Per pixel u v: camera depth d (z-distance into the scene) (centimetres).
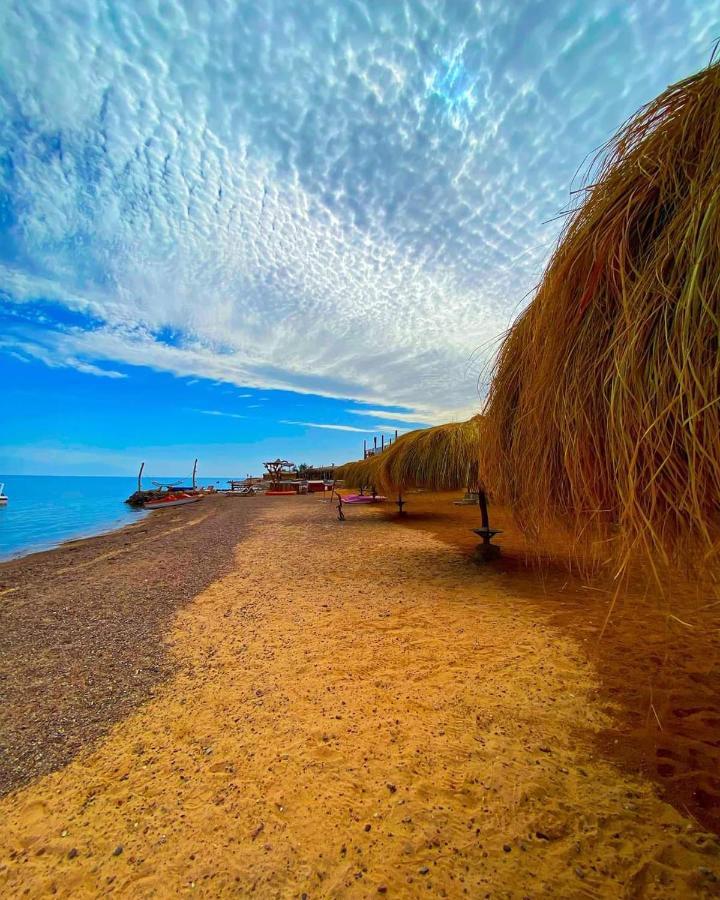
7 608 480
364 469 1741
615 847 130
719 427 75
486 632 334
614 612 360
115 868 134
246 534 1092
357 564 634
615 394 91
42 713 242
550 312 122
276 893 122
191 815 156
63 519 2158
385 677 264
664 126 102
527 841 135
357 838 141
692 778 158
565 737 192
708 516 84
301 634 351
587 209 119
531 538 189
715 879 117
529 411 138
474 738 195
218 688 263
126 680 283
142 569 682
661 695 223
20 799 170
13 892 128
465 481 642
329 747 194
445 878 124
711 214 78
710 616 308
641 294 88
